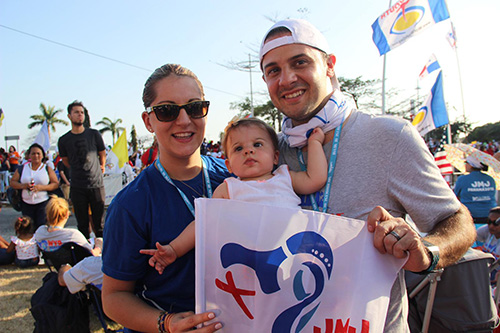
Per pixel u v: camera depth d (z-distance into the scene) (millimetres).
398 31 8055
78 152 5766
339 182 1660
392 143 1582
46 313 3291
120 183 10789
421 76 8727
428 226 1557
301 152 1848
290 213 1444
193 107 1776
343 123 1743
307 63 1701
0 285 5016
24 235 5836
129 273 1647
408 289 2686
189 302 1711
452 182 9469
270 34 1761
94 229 6117
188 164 1885
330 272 1412
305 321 1398
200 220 1474
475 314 2506
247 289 1434
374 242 1378
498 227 4062
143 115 1918
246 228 1448
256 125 1866
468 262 2537
